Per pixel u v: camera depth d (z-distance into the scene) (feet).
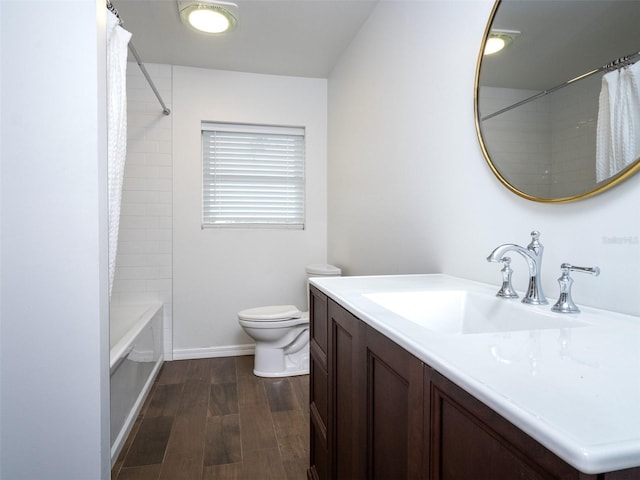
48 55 3.21
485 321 3.59
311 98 10.96
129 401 6.60
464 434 1.79
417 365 2.19
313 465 5.10
